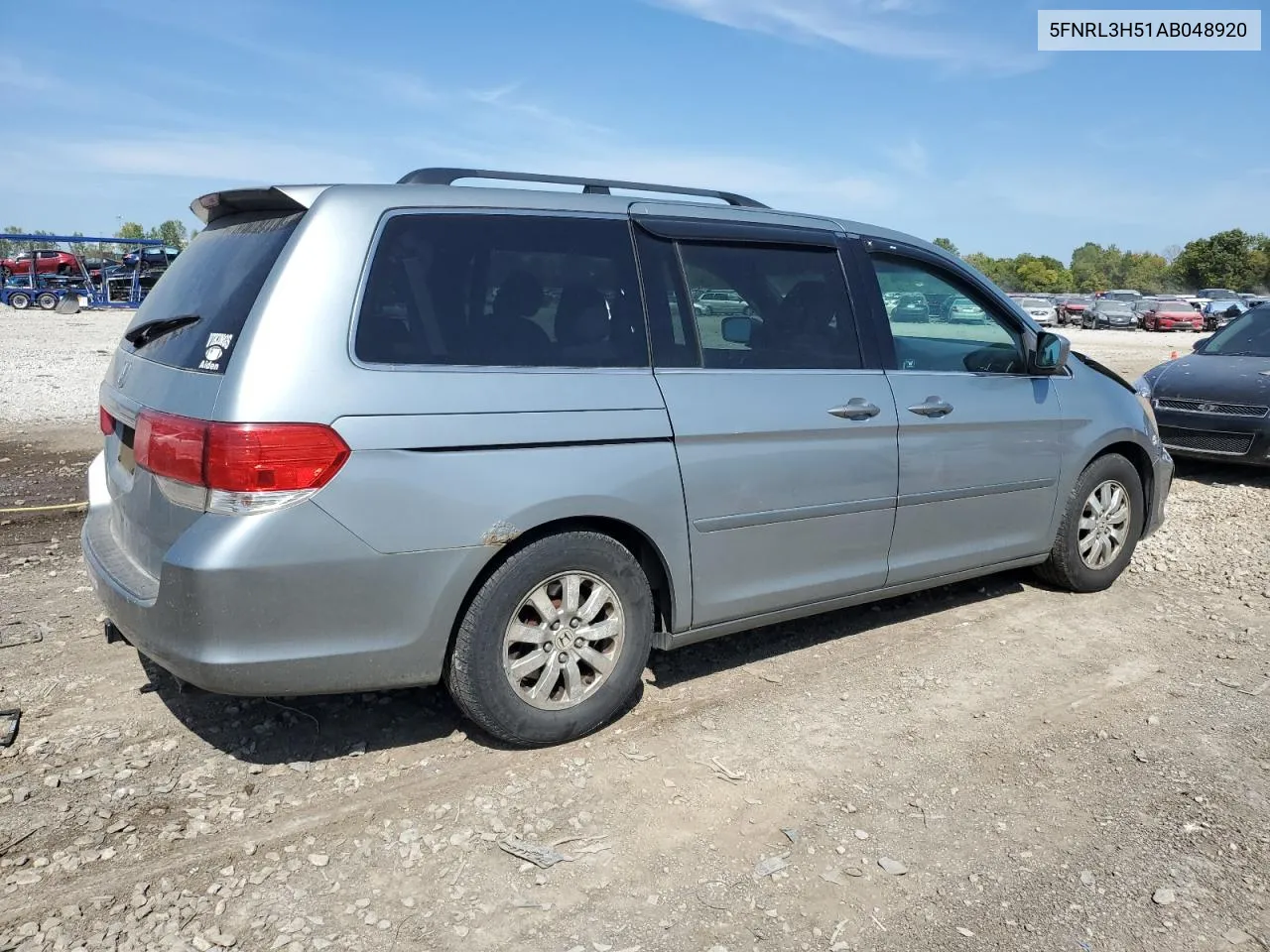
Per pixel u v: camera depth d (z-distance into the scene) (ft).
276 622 9.76
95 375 50.49
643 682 13.64
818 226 14.08
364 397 9.96
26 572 17.71
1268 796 11.02
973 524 15.47
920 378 14.55
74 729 11.86
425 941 8.43
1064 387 16.63
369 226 10.49
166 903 8.79
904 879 9.45
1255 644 15.48
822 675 14.01
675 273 12.42
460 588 10.56
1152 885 9.43
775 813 10.50
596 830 10.10
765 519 12.84
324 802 10.45
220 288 10.85
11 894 8.84
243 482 9.48
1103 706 13.21
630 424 11.50
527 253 11.41
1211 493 27.35
